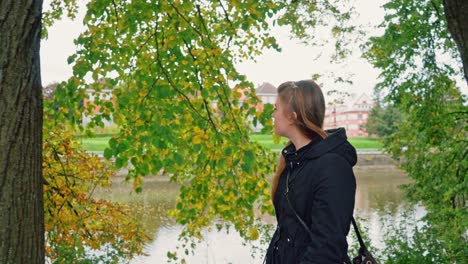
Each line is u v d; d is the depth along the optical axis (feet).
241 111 13.29
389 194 75.10
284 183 5.99
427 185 35.29
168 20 14.23
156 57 13.85
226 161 13.20
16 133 7.46
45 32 15.20
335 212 5.23
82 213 24.17
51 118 15.93
